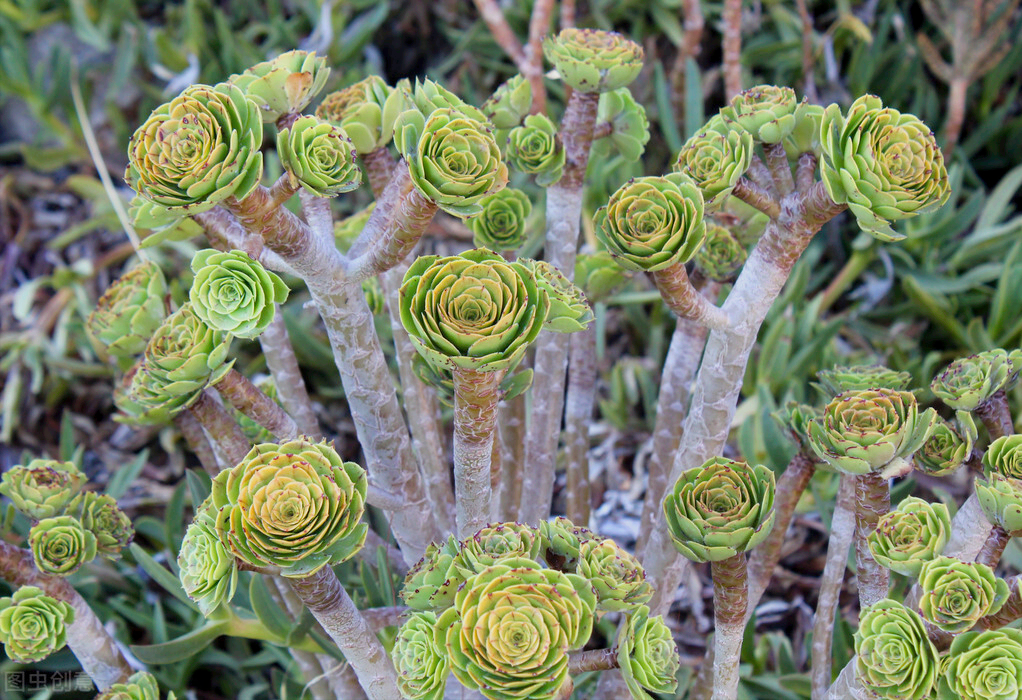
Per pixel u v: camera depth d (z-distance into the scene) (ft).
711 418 4.48
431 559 4.08
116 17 9.13
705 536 4.00
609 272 5.21
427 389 5.02
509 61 9.08
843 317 6.81
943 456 4.31
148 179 3.74
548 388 5.00
